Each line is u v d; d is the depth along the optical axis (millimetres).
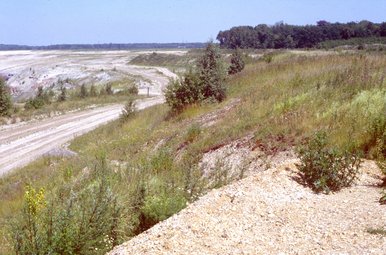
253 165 10266
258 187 7164
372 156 8516
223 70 21297
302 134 10359
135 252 5219
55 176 13930
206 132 14078
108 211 6680
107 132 23781
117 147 17609
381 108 9797
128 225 7027
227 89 20984
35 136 27938
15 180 16875
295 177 7652
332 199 6828
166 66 95500
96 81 70625
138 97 46625
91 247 6168
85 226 6172
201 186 8602
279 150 10328
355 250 4879
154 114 24453
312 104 12062
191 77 20594
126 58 125188
